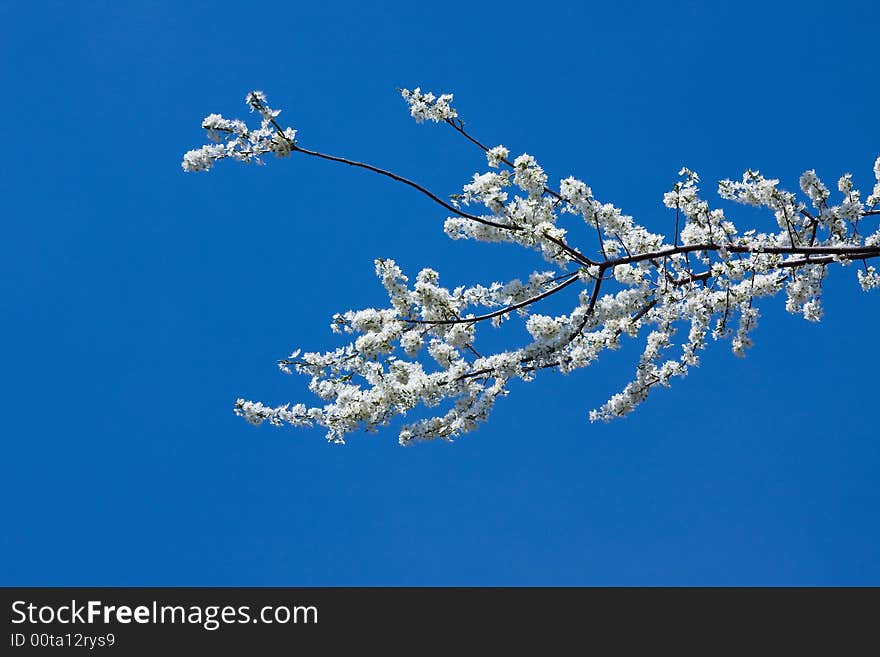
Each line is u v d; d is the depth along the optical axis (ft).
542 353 22.85
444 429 24.16
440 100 22.33
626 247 23.97
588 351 23.67
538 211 22.54
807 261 24.44
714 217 24.12
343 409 23.91
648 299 24.45
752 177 25.03
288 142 20.77
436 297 23.77
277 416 24.95
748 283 24.49
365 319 24.22
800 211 24.84
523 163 22.12
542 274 23.94
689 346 25.57
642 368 25.79
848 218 24.82
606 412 26.04
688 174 23.85
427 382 23.48
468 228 22.89
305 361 24.86
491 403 23.38
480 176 22.70
